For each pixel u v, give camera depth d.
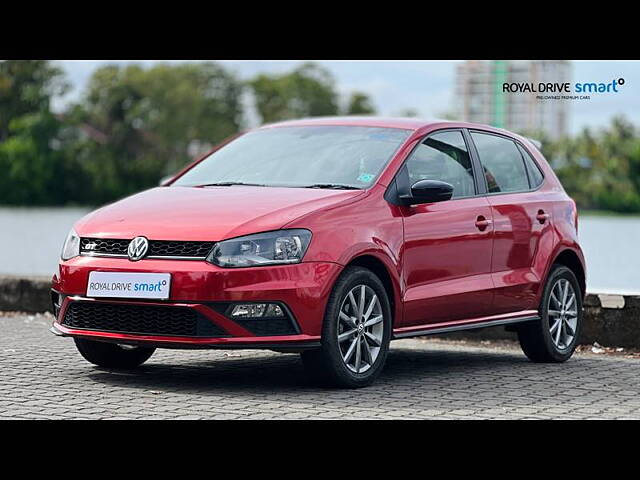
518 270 8.37
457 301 7.70
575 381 7.58
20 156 111.00
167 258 6.61
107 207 7.25
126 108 125.50
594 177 96.69
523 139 9.06
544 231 8.66
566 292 8.90
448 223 7.64
